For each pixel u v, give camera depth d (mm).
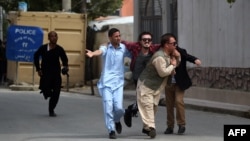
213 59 54250
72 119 41562
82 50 72812
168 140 31844
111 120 32000
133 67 32750
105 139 32094
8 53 69062
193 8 57469
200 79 56219
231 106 47688
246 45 49031
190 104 50562
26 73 71312
